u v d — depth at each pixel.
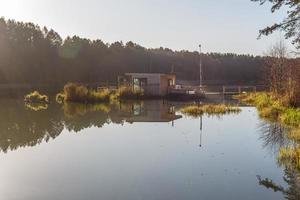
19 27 74.25
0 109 25.94
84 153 11.52
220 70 84.62
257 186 8.09
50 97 38.22
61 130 16.30
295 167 9.55
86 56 78.44
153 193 7.70
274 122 18.05
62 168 9.72
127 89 35.28
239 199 7.32
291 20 15.04
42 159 10.76
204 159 10.63
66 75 72.25
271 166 9.72
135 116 21.41
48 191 7.87
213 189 7.93
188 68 83.50
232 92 43.97
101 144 12.97
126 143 13.12
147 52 89.00
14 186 8.23
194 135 14.71
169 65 83.25
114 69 76.94
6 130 16.36
